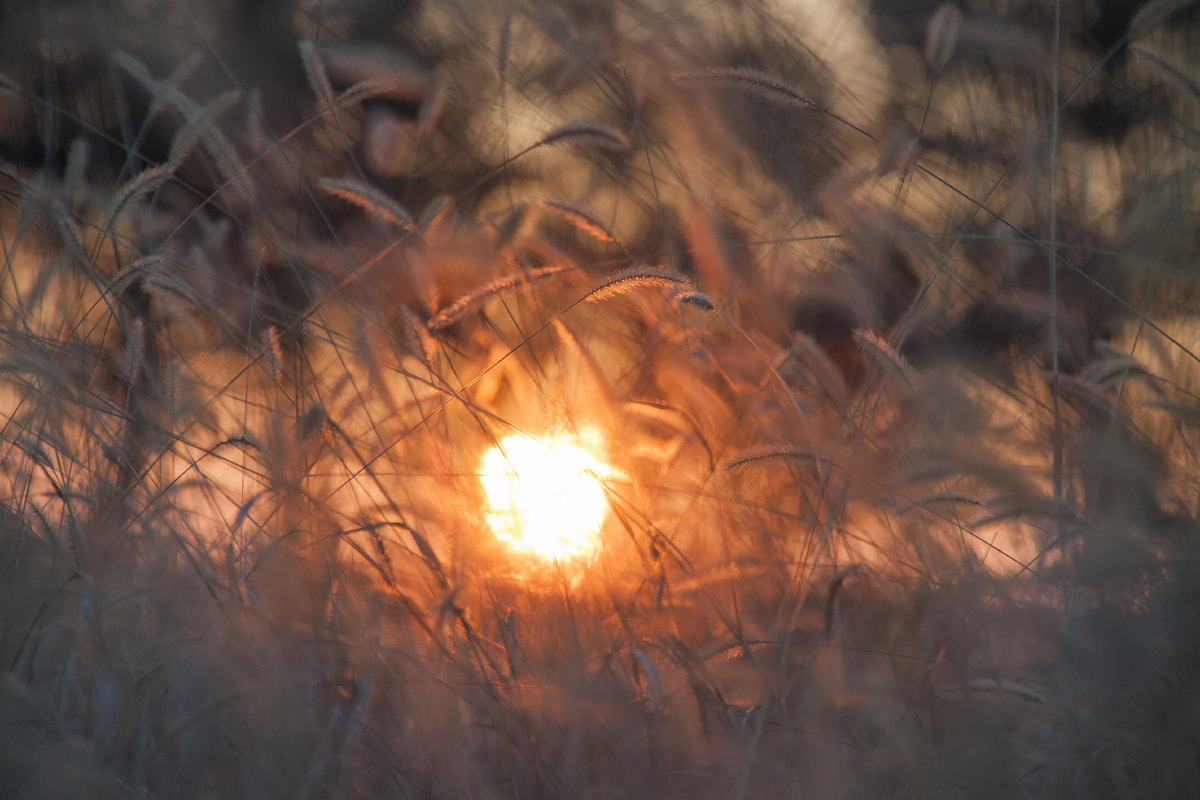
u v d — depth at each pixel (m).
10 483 2.74
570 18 3.11
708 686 2.62
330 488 2.78
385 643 2.68
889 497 2.72
